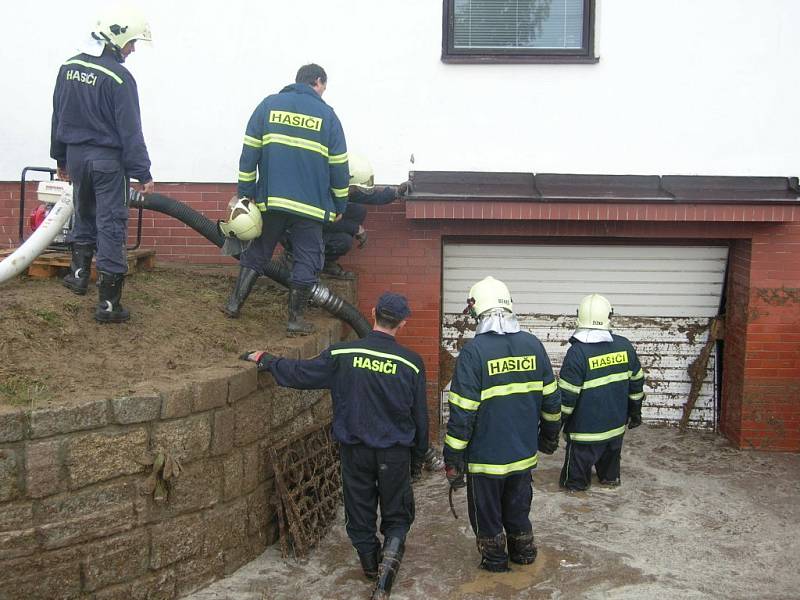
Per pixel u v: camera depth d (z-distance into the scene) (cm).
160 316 569
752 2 708
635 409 658
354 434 483
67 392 444
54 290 559
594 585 505
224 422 487
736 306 757
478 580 509
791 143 721
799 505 633
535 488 659
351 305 652
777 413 744
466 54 728
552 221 730
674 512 617
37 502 420
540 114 726
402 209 732
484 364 491
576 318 797
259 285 695
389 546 488
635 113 724
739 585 509
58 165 558
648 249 768
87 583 437
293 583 500
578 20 727
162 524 462
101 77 516
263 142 572
